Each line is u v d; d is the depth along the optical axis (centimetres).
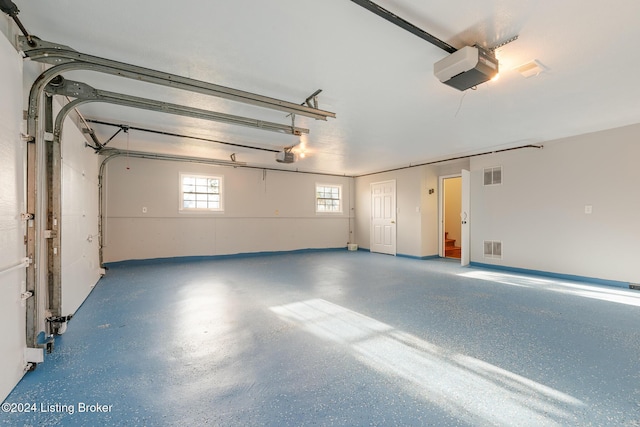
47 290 246
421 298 369
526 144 515
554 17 190
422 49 226
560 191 481
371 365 205
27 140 198
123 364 206
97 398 168
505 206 556
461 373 194
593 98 315
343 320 291
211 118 323
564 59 239
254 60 243
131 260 605
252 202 752
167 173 643
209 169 693
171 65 251
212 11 184
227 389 177
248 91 298
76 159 324
